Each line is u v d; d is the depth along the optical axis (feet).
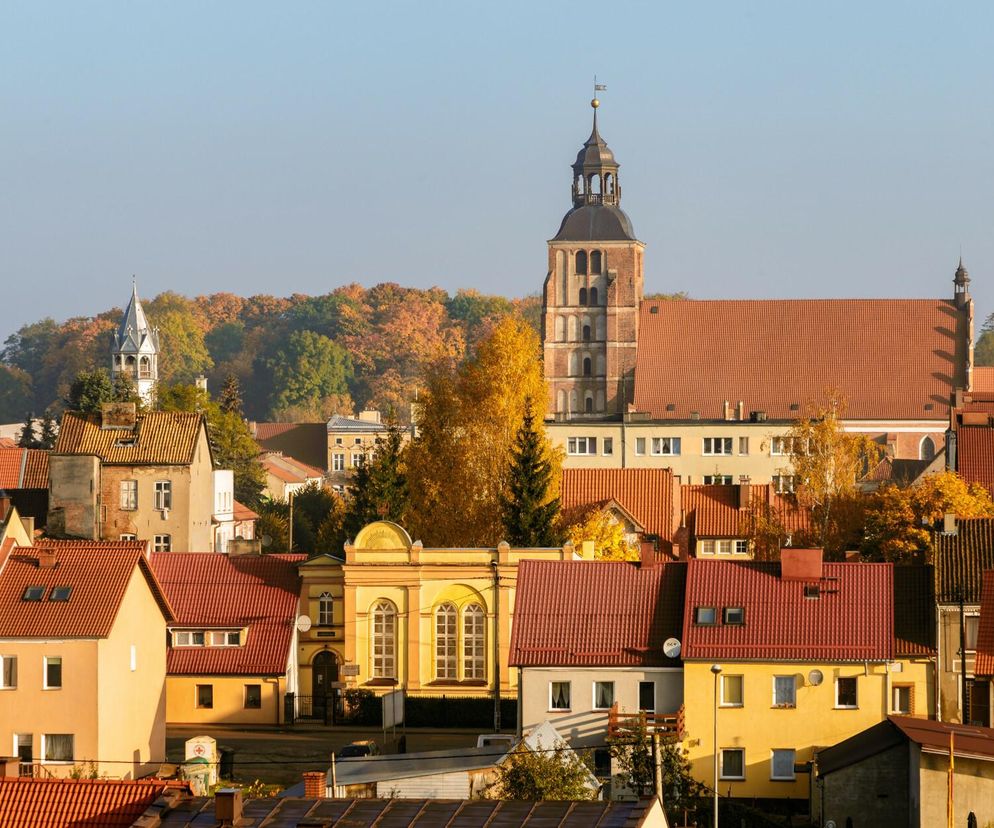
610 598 606.96
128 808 334.03
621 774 509.76
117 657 571.69
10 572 578.66
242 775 571.69
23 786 339.98
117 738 571.28
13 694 557.74
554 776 446.19
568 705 587.27
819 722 569.64
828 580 594.24
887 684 568.82
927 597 600.80
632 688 585.63
